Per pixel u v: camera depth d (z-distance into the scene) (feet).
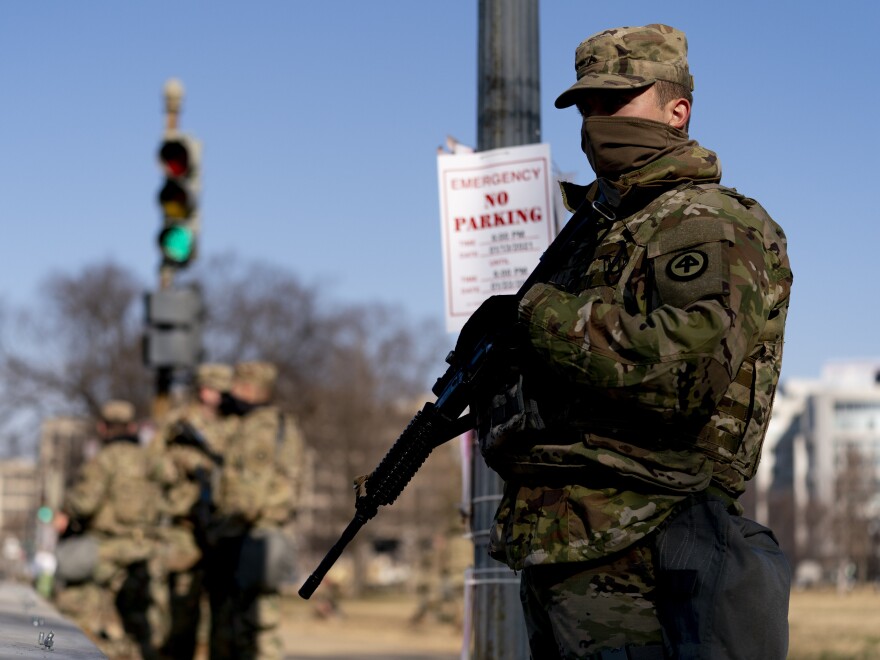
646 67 15.24
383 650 63.93
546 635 15.39
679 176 14.90
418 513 285.84
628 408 13.96
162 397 55.83
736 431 14.38
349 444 247.09
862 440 638.12
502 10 26.81
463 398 15.64
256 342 234.58
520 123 26.81
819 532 430.61
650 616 14.17
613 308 13.91
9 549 297.94
